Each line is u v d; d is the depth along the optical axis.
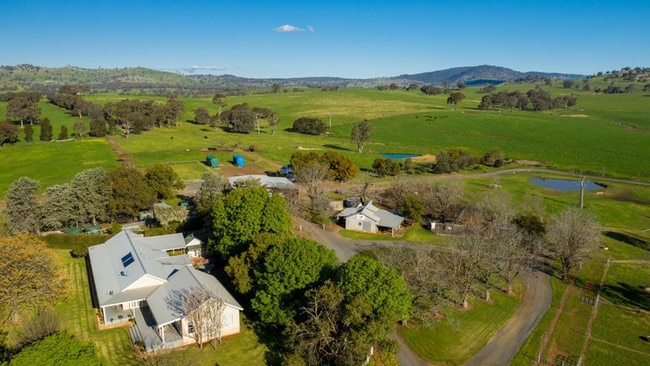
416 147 176.62
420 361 45.75
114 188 80.56
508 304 58.50
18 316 48.91
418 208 86.50
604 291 64.06
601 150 167.50
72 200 76.25
